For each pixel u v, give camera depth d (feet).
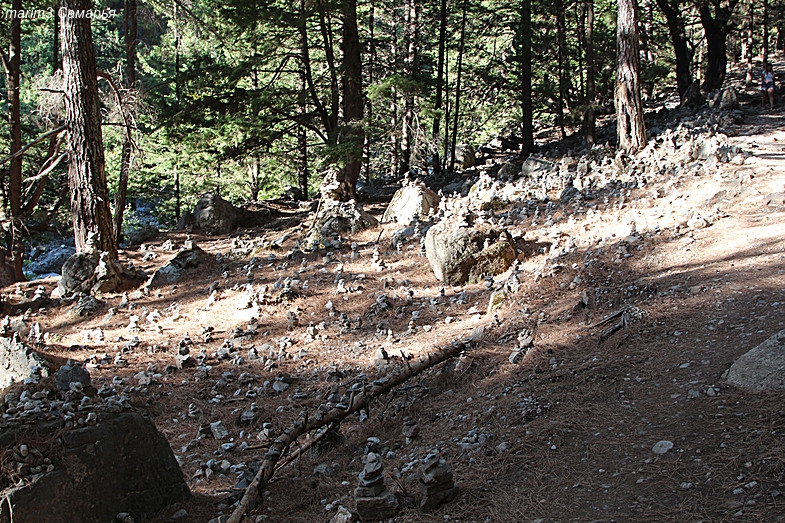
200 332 40.42
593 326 27.58
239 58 87.40
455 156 115.85
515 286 36.60
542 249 43.06
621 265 34.71
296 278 48.70
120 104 67.41
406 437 22.34
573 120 103.50
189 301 47.21
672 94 124.06
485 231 41.96
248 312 42.32
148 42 118.52
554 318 30.19
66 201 84.23
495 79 103.40
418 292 41.70
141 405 29.14
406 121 84.48
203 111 75.15
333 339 36.76
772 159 48.11
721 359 20.84
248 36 75.31
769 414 16.93
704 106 80.74
